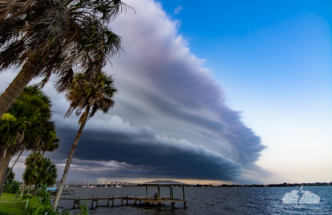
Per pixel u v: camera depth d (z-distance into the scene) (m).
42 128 15.09
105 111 17.02
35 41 4.65
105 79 16.84
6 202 14.87
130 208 41.88
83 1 6.02
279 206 50.12
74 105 15.69
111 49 6.69
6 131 11.48
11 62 5.34
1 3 4.20
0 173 13.11
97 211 36.06
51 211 5.28
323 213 37.84
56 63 5.77
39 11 4.97
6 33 4.68
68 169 14.34
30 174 26.98
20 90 4.95
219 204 54.34
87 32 6.00
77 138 15.32
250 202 61.94
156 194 44.88
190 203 56.91
